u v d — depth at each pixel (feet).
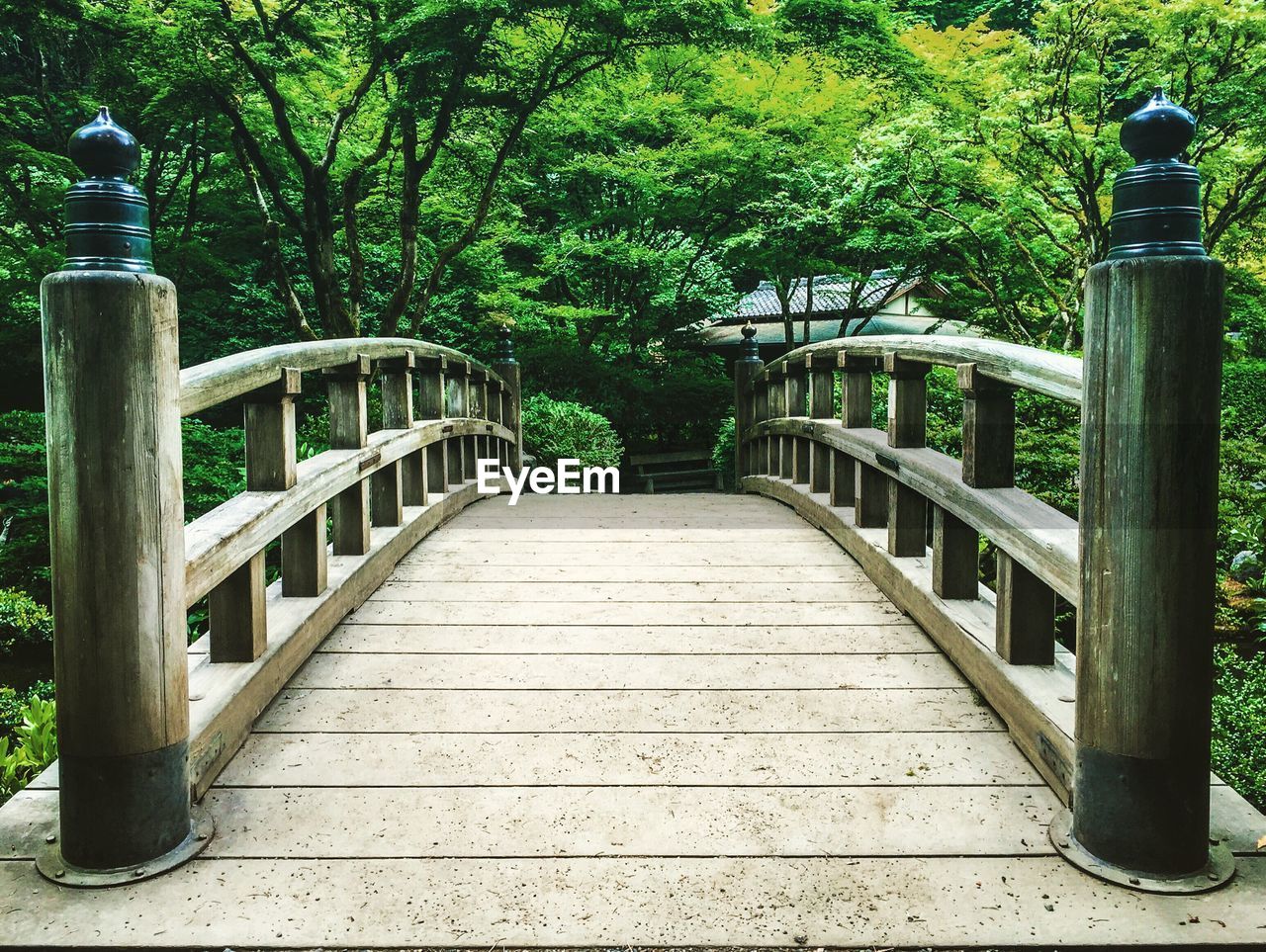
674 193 45.29
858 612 11.46
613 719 8.54
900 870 6.23
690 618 11.28
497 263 47.80
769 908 5.85
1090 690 6.18
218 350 41.27
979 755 7.84
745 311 60.85
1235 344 35.91
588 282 51.62
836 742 8.08
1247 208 29.01
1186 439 5.74
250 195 35.47
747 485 24.98
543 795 7.23
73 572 6.00
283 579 10.48
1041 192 31.48
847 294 52.85
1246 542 15.42
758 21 32.35
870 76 40.40
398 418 14.78
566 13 28.22
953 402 19.69
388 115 29.94
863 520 13.70
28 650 20.89
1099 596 6.06
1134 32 28.68
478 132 34.71
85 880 6.01
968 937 5.54
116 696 6.08
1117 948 5.44
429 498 16.65
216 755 7.47
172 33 26.81
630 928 5.65
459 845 6.55
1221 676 13.84
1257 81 27.14
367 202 41.32
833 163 43.55
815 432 16.48
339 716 8.59
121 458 5.97
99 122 5.99
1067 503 15.99
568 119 40.73
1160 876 5.97
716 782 7.42
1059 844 6.41
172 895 5.94
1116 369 5.82
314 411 39.45
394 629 10.90
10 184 31.19
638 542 15.15
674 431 52.47
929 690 9.15
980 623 9.53
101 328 5.83
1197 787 5.98
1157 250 5.73
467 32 27.04
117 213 6.01
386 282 45.68
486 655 10.07
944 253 38.99
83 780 6.10
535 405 40.09
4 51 34.96
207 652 8.80
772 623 11.10
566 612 11.50
